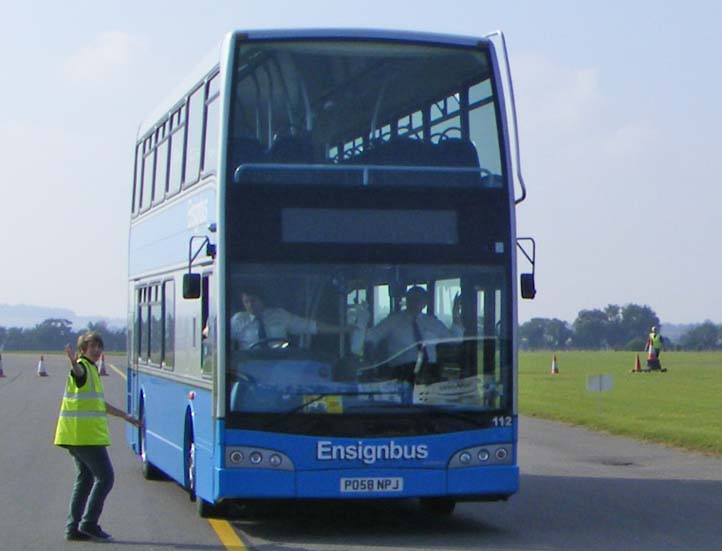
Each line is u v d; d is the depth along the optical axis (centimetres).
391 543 1276
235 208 1278
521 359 8294
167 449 1647
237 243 1273
